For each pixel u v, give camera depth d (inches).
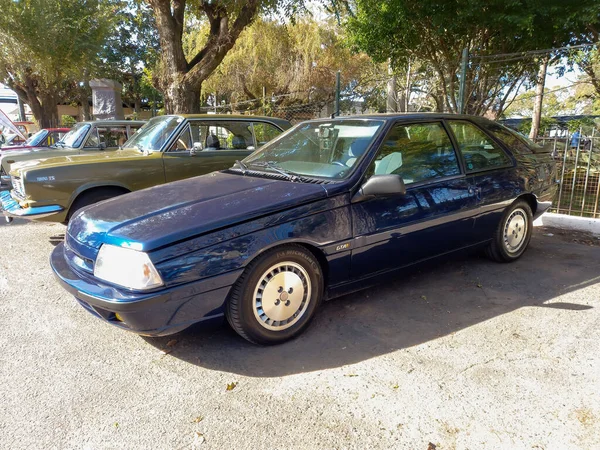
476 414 94.7
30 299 159.9
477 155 168.6
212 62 411.8
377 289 161.5
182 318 108.7
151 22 1029.8
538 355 116.5
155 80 469.4
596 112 604.4
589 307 143.8
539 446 85.4
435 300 151.5
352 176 133.1
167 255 104.4
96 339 130.6
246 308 115.6
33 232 258.4
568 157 286.0
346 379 108.0
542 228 247.8
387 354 118.7
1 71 730.8
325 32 708.7
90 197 217.3
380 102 823.1
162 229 108.4
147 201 129.9
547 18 338.3
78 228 124.3
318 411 96.9
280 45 708.0
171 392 104.8
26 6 633.0
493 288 160.4
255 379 109.1
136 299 102.3
